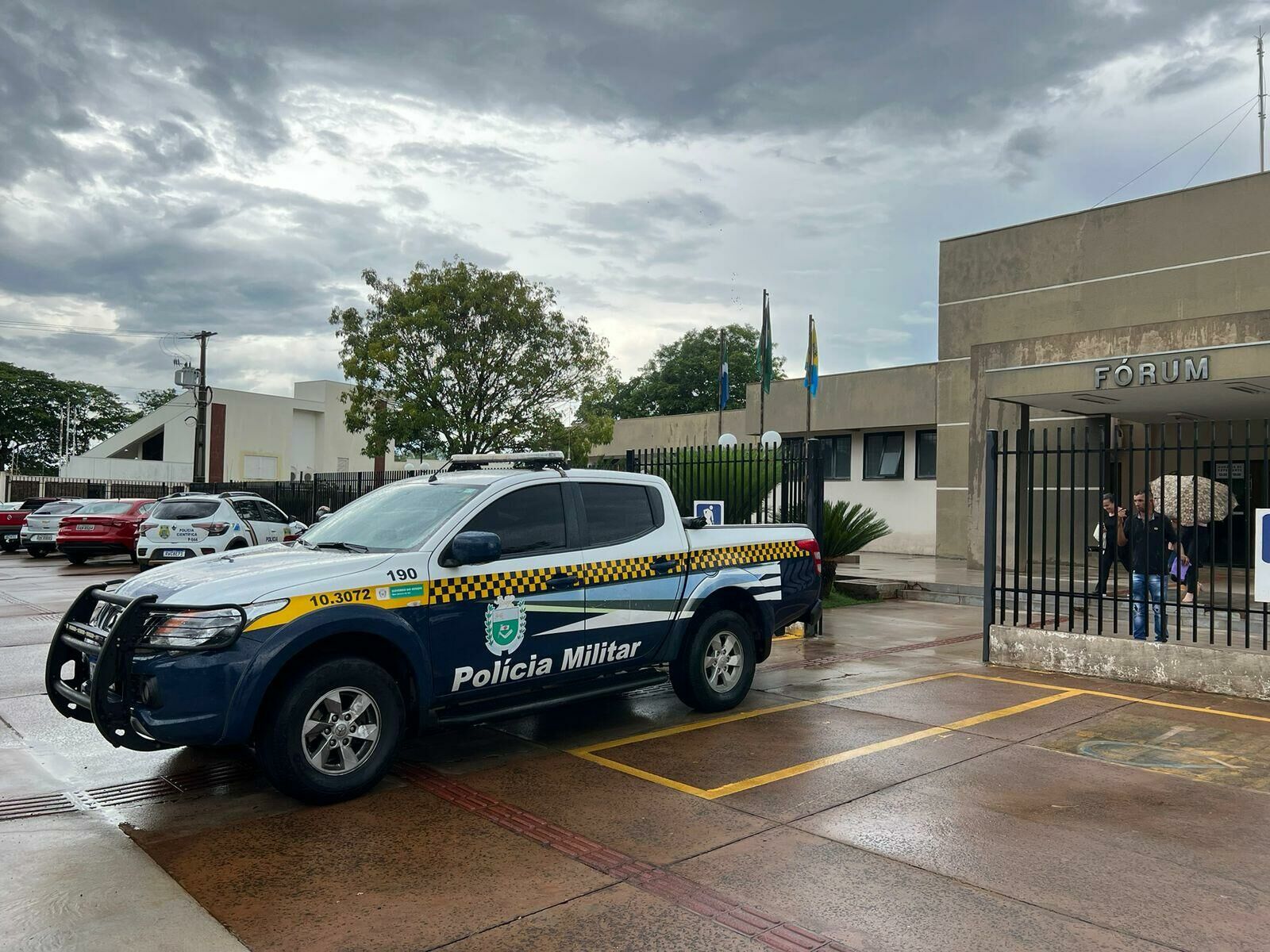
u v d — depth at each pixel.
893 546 28.06
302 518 25.53
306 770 4.92
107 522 21.27
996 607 14.01
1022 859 4.28
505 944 3.51
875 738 6.40
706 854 4.36
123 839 4.58
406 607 5.36
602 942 3.51
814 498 11.61
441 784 5.42
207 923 3.68
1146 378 15.38
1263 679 7.52
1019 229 21.92
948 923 3.66
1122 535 10.73
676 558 6.85
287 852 4.40
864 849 4.41
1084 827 4.70
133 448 52.75
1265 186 18.27
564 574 6.14
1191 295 19.22
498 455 7.09
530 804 5.07
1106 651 8.41
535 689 6.13
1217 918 3.71
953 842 4.49
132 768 5.78
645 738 6.43
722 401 27.50
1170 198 19.56
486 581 5.74
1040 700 7.59
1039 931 3.60
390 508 6.27
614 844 4.48
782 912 3.76
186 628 4.72
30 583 17.28
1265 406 17.42
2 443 67.56
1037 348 17.45
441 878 4.09
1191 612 12.17
